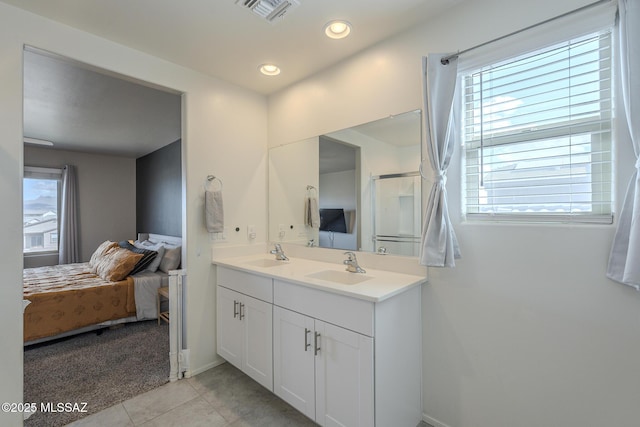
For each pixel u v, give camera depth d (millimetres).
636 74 1088
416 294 1671
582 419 1262
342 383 1475
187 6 1548
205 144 2322
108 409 1846
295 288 1710
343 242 2135
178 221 4348
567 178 1338
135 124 3656
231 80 2439
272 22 1692
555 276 1316
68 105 3008
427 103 1558
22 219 1532
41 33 1609
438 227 1505
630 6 1098
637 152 1096
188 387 2084
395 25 1743
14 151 1513
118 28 1736
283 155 2590
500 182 1518
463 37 1569
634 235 1071
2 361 1471
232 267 2168
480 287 1513
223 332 2291
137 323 3350
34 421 1730
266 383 1901
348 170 2098
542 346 1348
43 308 2754
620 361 1183
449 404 1620
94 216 5531
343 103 2125
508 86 1492
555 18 1285
